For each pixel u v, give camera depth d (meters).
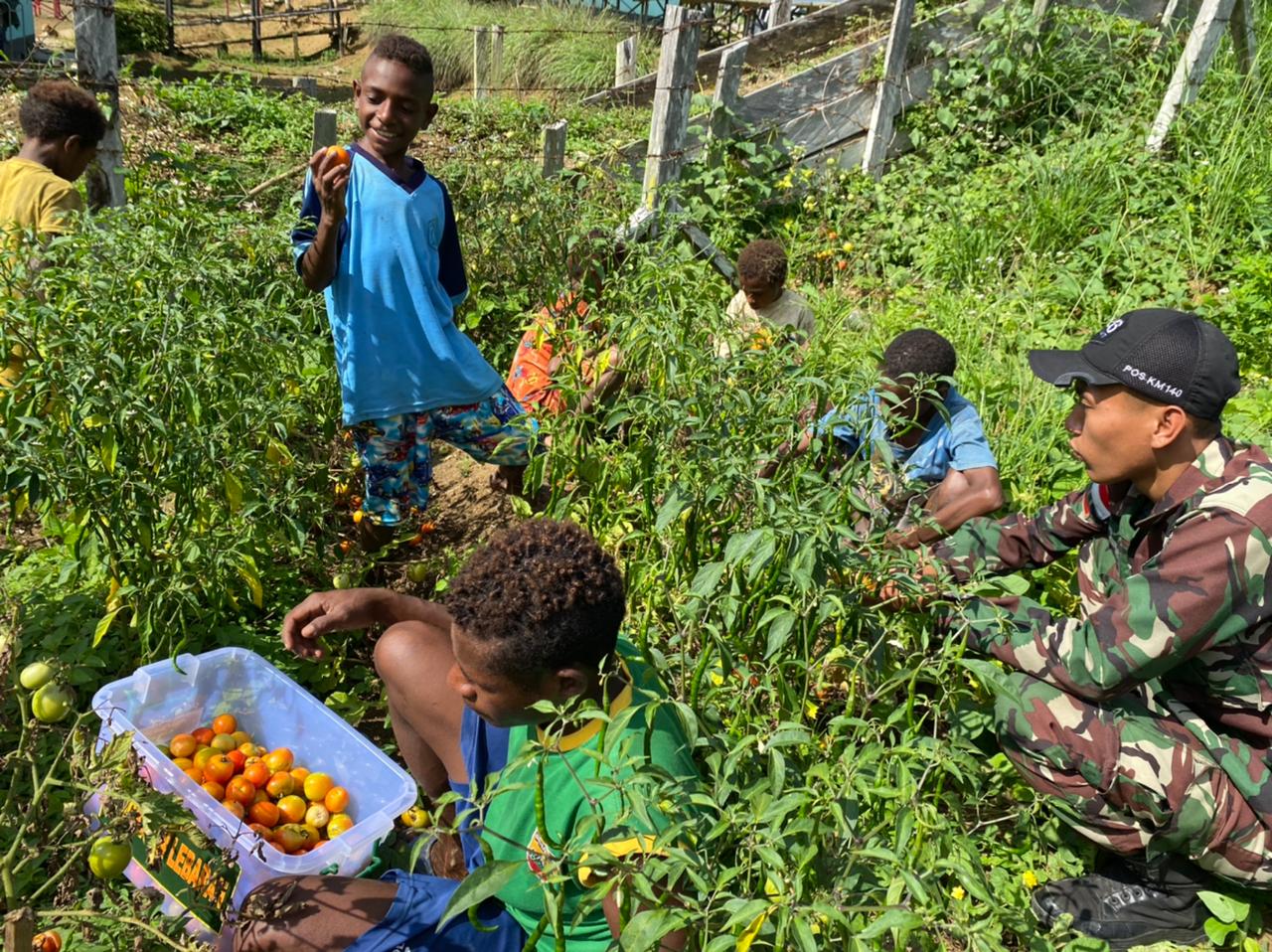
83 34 4.53
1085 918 2.59
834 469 3.14
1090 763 2.50
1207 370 2.38
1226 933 2.58
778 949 1.55
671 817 1.68
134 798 1.94
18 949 1.68
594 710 1.62
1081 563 2.87
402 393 3.42
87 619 3.23
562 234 5.18
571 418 2.98
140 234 3.47
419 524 3.88
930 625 2.67
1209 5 6.35
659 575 2.79
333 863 2.31
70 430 2.86
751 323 4.28
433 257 3.43
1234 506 2.36
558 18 14.34
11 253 3.33
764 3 11.34
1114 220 6.07
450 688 2.22
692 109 6.72
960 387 4.63
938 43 7.09
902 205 6.65
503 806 1.92
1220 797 2.44
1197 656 2.49
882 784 2.00
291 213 4.47
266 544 3.24
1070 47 7.24
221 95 9.02
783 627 2.12
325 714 2.70
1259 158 6.16
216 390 3.13
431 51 14.09
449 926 2.00
